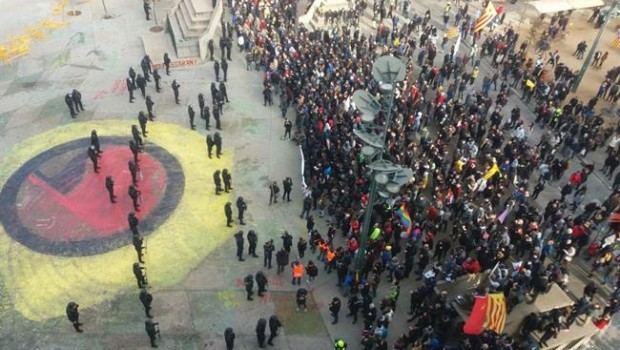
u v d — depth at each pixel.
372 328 17.72
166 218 22.72
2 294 19.34
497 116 27.38
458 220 21.94
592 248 21.69
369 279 20.06
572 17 43.25
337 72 29.17
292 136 27.84
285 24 36.47
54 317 18.58
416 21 37.94
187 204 23.47
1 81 31.27
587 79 34.94
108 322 18.48
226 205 21.66
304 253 21.19
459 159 24.06
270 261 20.44
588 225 21.58
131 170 23.31
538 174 26.27
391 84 15.78
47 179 24.39
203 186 24.48
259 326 16.97
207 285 20.00
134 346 17.72
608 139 28.88
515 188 23.73
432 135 27.83
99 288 19.67
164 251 21.27
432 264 21.05
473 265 19.09
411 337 17.05
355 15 39.12
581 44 36.69
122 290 19.66
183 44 33.91
